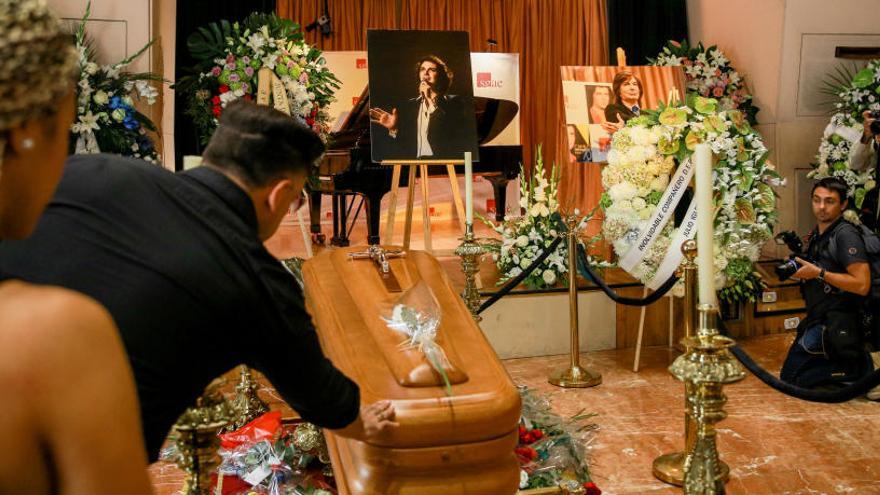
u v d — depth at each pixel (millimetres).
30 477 826
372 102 5691
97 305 875
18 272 1451
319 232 8172
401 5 9719
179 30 7254
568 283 5621
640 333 5203
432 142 5730
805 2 6980
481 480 2170
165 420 1524
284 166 1712
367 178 7094
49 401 813
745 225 4906
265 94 5348
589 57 9633
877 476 3643
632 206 4879
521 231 5719
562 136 9664
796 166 7105
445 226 9305
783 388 3148
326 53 9023
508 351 5535
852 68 7094
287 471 2730
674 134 4832
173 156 6164
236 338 1590
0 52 842
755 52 7348
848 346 4625
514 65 8320
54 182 930
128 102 4762
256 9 7496
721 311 5855
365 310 2576
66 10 5059
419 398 2137
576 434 3105
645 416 4434
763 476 3656
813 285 4801
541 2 9820
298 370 1679
